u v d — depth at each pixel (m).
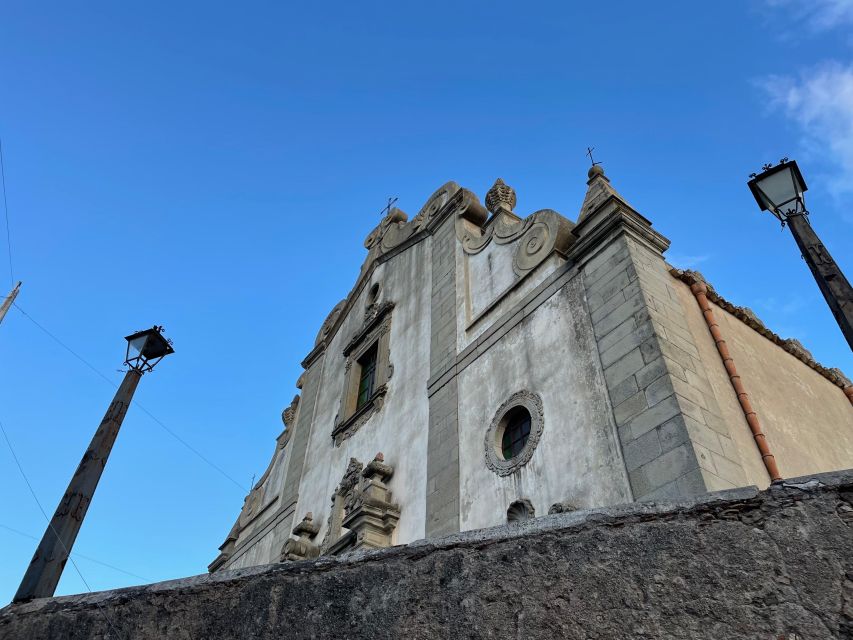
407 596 3.70
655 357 8.18
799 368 12.37
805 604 2.93
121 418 7.12
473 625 3.43
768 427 9.48
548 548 3.53
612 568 3.33
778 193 6.12
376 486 12.68
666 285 9.49
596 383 8.93
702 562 3.20
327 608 3.86
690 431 7.26
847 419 12.64
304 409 20.30
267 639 3.88
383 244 19.97
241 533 20.47
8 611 4.90
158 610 4.36
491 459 10.26
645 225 10.12
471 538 3.77
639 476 7.52
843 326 4.97
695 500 3.42
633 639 3.08
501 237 13.42
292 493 17.73
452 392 12.33
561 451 8.96
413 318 15.67
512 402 10.46
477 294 13.38
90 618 4.54
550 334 10.38
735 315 11.20
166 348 7.83
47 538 5.85
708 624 3.02
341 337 20.31
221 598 4.22
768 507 3.27
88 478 6.44
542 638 3.25
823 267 5.40
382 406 14.94
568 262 10.76
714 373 8.92
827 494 3.20
